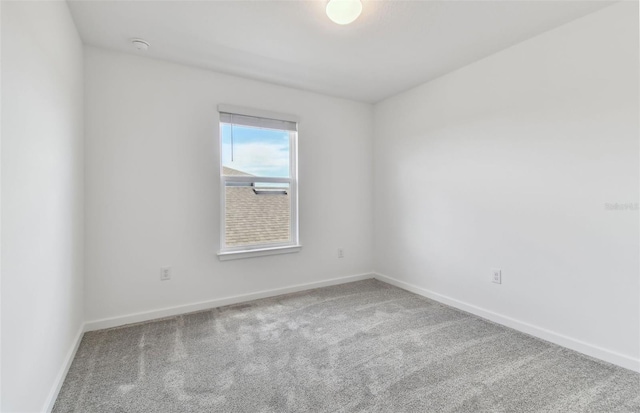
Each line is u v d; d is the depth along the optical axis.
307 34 2.14
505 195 2.38
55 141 1.54
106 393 1.56
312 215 3.38
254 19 1.95
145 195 2.49
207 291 2.77
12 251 1.06
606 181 1.85
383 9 1.84
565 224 2.04
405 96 3.31
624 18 1.76
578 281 1.98
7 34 1.02
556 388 1.60
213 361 1.87
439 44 2.28
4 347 0.99
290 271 3.24
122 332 2.27
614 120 1.81
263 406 1.48
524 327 2.26
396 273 3.50
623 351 1.79
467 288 2.69
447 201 2.86
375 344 2.09
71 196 1.88
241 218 3.00
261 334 2.25
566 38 2.00
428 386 1.62
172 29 2.07
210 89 2.75
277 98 3.10
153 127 2.51
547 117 2.11
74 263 1.96
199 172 2.71
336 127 3.51
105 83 2.32
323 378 1.70
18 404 1.10
